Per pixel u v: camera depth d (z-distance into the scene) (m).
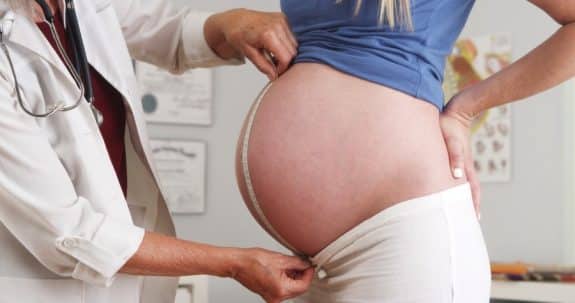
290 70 1.17
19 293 1.11
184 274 1.11
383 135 1.04
